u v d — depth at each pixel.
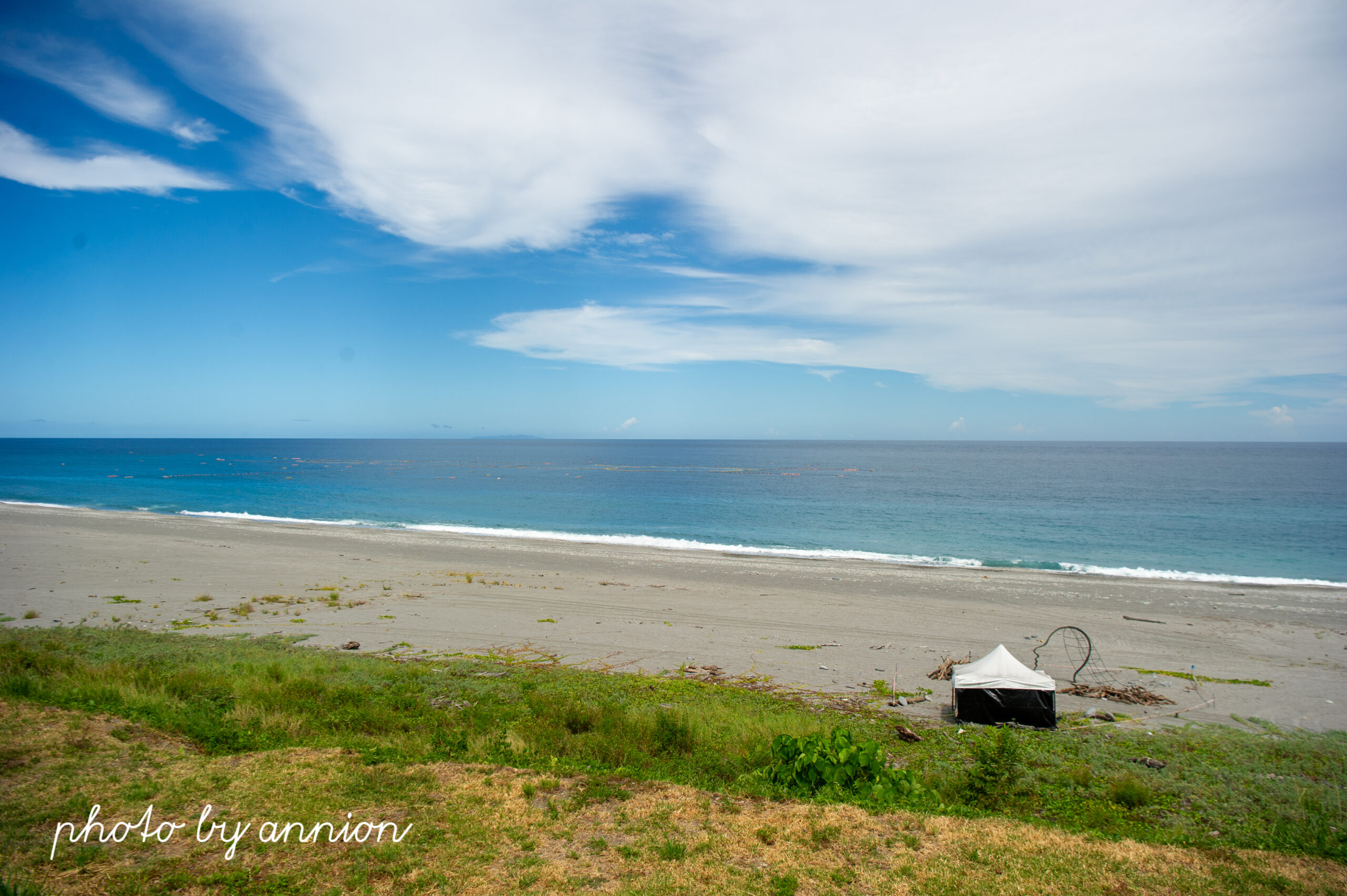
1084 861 6.99
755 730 11.97
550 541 42.62
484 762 9.38
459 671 16.41
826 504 67.19
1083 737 13.22
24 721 9.52
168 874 6.14
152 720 10.02
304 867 6.38
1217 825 8.80
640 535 47.44
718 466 139.88
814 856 6.94
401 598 25.83
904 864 6.82
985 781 9.72
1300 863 7.19
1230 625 24.02
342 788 8.13
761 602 26.44
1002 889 6.41
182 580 28.00
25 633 17.95
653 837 7.25
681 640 21.11
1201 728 14.12
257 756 9.12
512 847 6.93
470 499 70.31
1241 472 113.38
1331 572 34.78
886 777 9.12
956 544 43.47
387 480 97.31
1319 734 13.70
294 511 59.19
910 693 16.61
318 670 15.21
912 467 133.25
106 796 7.57
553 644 20.27
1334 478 98.19
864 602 26.59
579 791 8.38
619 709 12.90
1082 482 92.50
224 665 15.06
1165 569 35.62
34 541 36.50
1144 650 21.00
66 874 6.06
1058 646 21.28
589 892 6.15
